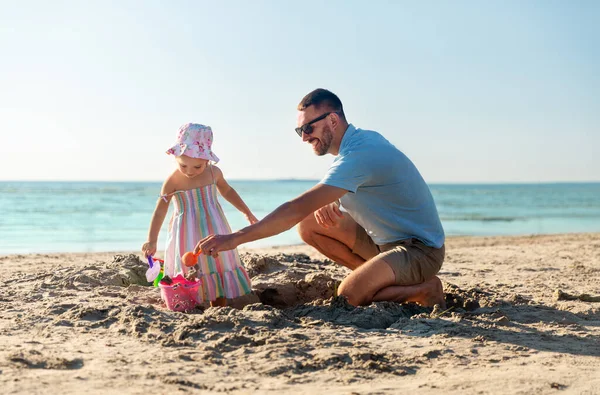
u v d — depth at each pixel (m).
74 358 2.66
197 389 2.30
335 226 4.57
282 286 4.75
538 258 8.48
